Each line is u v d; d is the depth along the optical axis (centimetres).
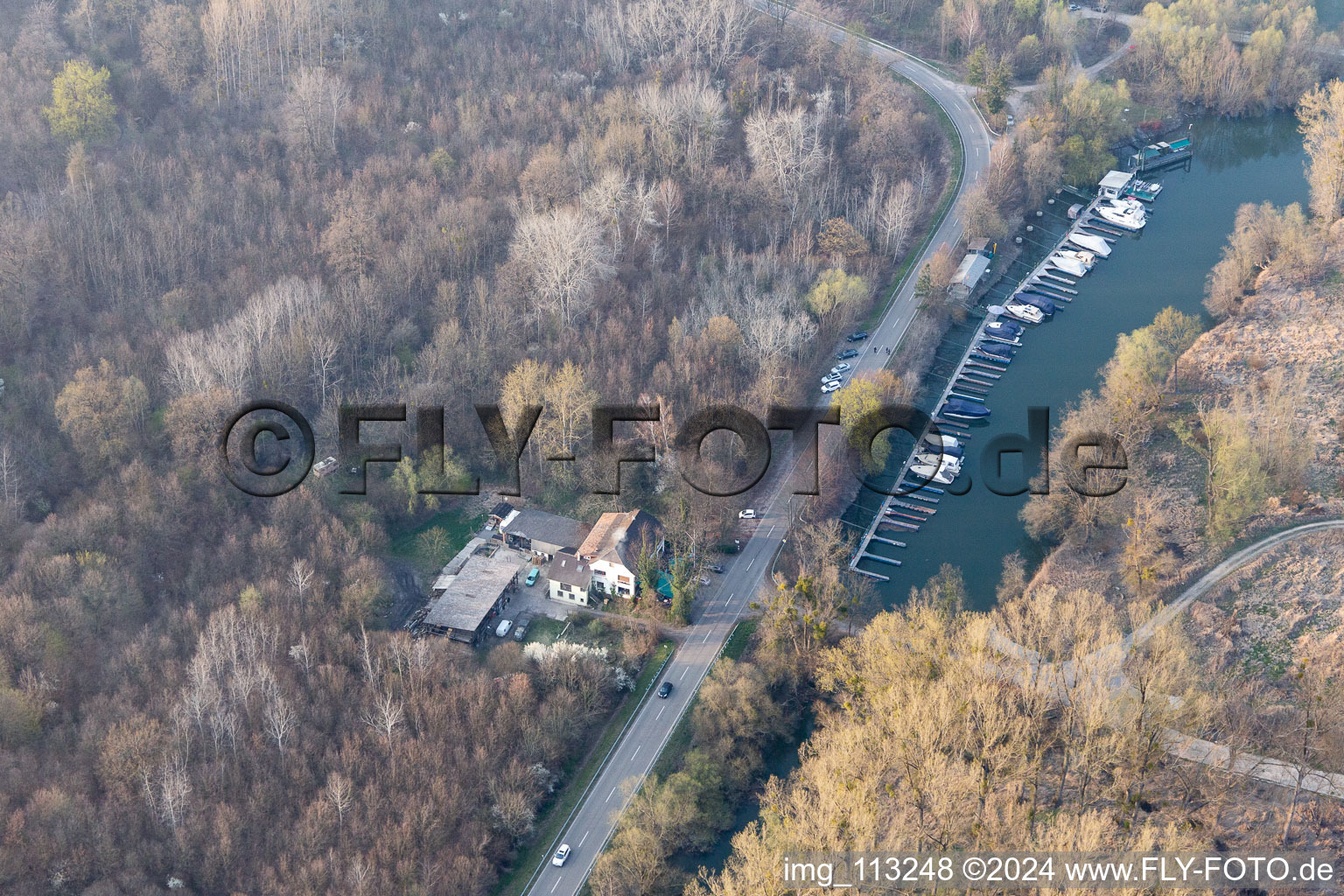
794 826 17688
